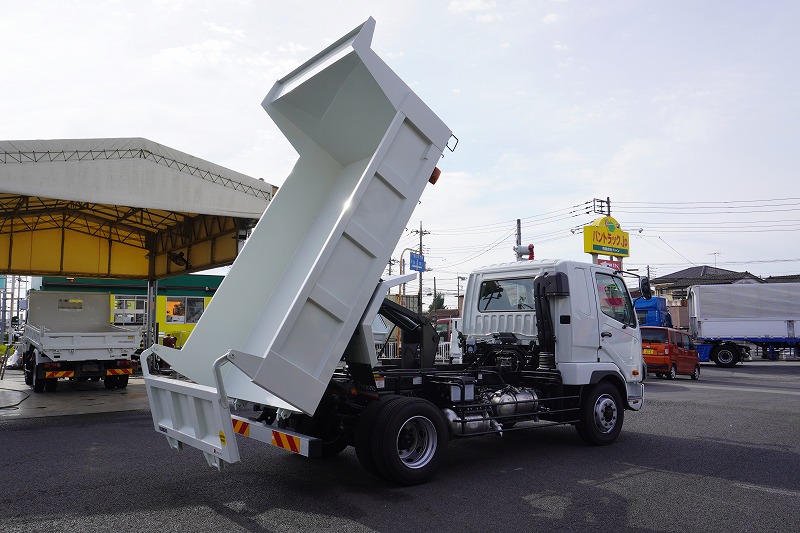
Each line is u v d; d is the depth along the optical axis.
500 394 7.15
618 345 8.42
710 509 5.06
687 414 11.30
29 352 15.70
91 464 6.64
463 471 6.43
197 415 5.00
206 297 31.83
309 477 6.08
